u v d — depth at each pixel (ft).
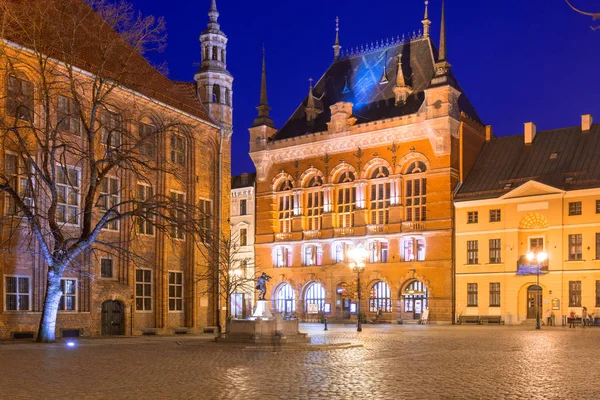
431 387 50.16
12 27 112.06
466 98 247.09
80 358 73.67
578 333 145.18
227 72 165.17
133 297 133.49
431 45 247.91
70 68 104.37
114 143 131.54
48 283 101.86
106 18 111.24
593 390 48.67
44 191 106.93
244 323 97.50
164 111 145.07
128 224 134.10
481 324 207.82
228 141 164.66
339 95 263.29
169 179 145.28
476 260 213.05
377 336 131.44
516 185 211.82
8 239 102.27
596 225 193.57
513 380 54.90
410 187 229.04
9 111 110.52
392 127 230.27
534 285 204.23
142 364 67.21
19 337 109.29
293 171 255.29
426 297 223.92
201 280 145.69
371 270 232.94
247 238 270.05
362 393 46.65
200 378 55.11
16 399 43.70
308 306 248.52
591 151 209.05
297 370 62.03
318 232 246.47
